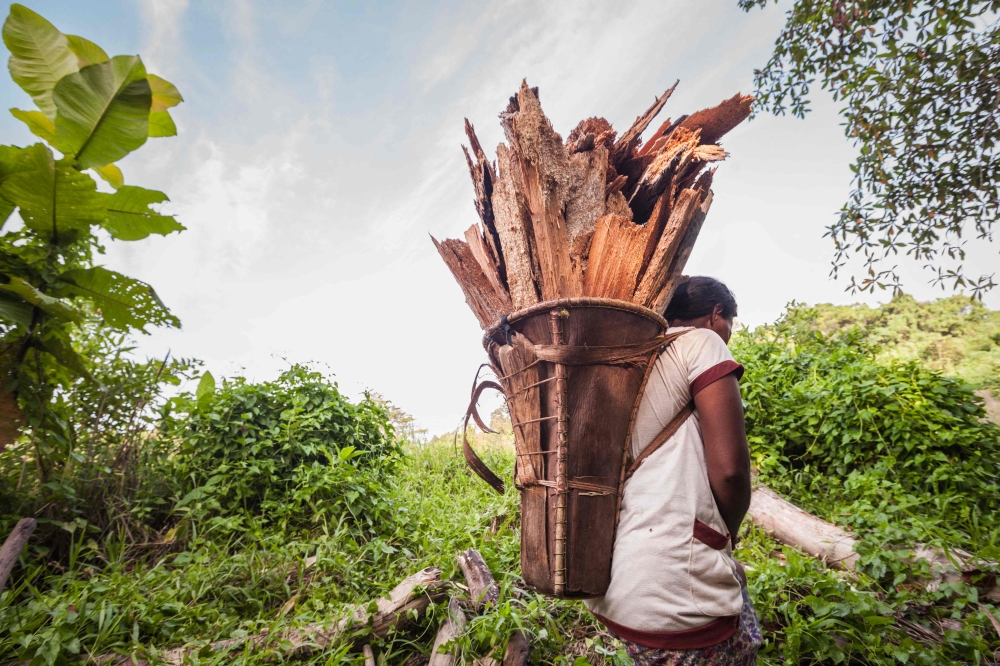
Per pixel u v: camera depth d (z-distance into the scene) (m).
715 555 1.56
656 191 2.09
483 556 3.34
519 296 1.85
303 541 3.96
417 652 2.80
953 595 3.02
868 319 11.16
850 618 2.68
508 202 1.93
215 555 3.67
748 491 1.60
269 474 4.46
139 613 2.82
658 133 2.35
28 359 3.68
